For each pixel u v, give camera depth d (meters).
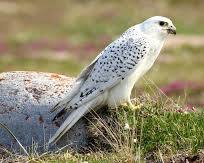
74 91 14.25
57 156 13.57
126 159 12.75
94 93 14.05
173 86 31.16
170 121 14.05
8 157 13.90
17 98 14.89
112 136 13.66
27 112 14.77
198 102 26.34
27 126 14.66
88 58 44.84
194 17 63.47
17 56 45.34
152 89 15.38
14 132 14.67
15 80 15.19
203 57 43.00
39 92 14.96
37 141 14.56
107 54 14.16
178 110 14.80
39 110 14.74
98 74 14.07
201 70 38.66
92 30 58.22
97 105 14.29
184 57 43.00
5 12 64.44
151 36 14.23
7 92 14.98
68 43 51.97
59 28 60.19
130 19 62.59
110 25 60.31
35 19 63.28
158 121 14.02
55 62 42.69
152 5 66.75
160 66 39.59
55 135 14.19
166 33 14.34
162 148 13.46
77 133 14.45
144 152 13.55
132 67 14.02
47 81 15.19
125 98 14.28
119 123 14.14
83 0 68.56
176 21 61.47
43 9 66.06
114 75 13.99
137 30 14.34
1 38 54.47
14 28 60.06
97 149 14.14
